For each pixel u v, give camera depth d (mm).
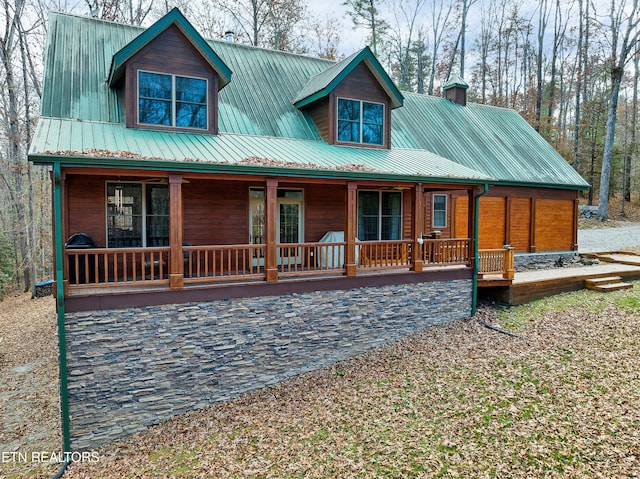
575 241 18641
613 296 12398
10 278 22906
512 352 9250
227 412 8219
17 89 20938
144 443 7492
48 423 8859
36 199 22375
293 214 12297
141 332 7809
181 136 9875
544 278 13156
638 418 6348
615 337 9367
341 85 12109
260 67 13984
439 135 16406
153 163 7621
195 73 10367
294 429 7434
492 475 5668
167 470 6668
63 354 7191
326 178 9594
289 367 9305
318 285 9609
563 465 5668
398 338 10820
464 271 11906
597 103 34125
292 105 13164
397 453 6395
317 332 9641
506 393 7562
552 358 8688
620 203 33375
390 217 13797
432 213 15164
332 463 6379
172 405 8125
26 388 10555
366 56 12195
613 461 5598
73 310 7312
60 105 9727
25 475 6965
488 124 19016
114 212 9883
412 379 8641
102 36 12188
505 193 16609
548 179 17078
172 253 8039
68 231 9398
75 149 7402
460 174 11250
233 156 8875
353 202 10047
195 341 8281
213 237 11039
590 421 6453
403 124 15742
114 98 10484
